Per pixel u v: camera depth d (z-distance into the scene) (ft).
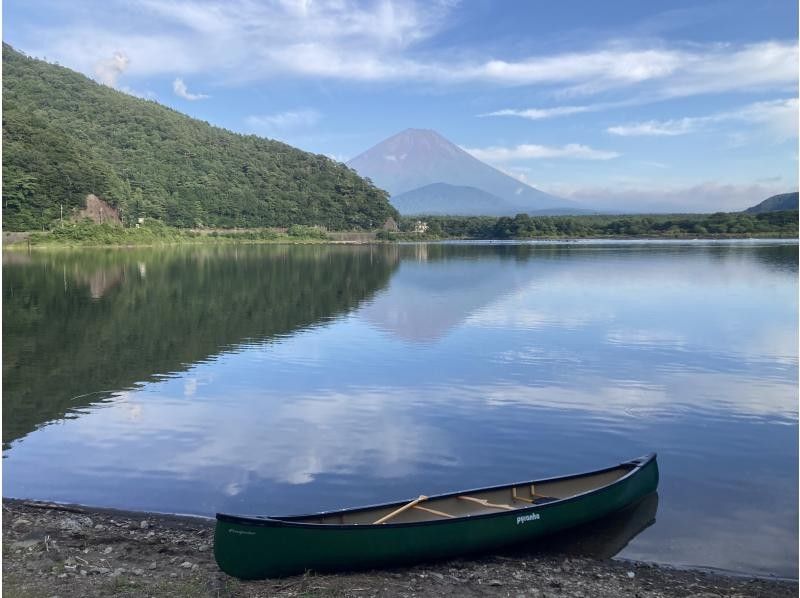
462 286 179.11
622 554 36.06
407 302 145.07
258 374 77.05
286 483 45.44
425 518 36.42
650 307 134.10
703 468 48.37
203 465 48.65
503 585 32.19
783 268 228.02
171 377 75.82
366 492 44.06
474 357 86.48
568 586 32.27
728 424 58.44
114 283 189.06
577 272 220.84
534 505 36.81
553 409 62.85
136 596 29.71
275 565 31.45
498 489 38.88
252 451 51.49
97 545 35.53
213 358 86.12
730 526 39.32
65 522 38.40
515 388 70.49
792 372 77.71
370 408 63.21
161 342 97.86
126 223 488.85
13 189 402.11
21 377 75.56
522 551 36.50
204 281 197.36
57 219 421.59
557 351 90.48
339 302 145.69
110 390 69.92
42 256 319.06
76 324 113.91
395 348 92.73
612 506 39.32
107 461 49.39
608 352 89.56
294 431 56.34
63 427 57.36
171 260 304.71
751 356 86.89
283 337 101.65
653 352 89.40
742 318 119.55
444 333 104.83
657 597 31.42
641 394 67.97
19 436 55.06
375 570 33.04
